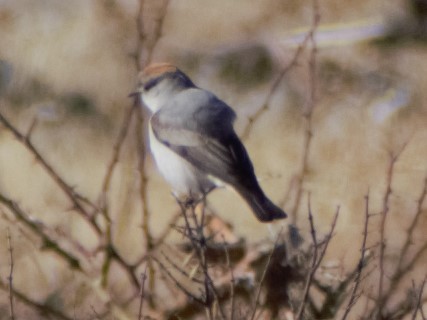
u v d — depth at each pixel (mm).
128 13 20156
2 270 11008
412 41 19453
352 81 18828
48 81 19047
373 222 12625
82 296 9016
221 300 7078
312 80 9531
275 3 21031
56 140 17750
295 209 8312
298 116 18109
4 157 16719
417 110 18203
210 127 9016
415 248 11242
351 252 12164
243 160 8914
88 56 19422
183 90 9461
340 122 17828
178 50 20000
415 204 13945
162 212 14469
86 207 14445
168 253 8781
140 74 9578
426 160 16016
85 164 17234
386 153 16516
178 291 7539
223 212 14133
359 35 19484
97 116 18359
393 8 19984
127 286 9391
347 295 7293
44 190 15562
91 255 7727
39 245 7711
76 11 20750
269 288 7078
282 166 16688
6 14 20812
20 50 19656
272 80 19156
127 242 11680
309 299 7203
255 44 19703
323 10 20391
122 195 11258
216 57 19656
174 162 9094
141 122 8414
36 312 9156
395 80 18938
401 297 8594
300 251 7176
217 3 21141
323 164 16531
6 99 18625
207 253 7191
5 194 15070
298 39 19562
